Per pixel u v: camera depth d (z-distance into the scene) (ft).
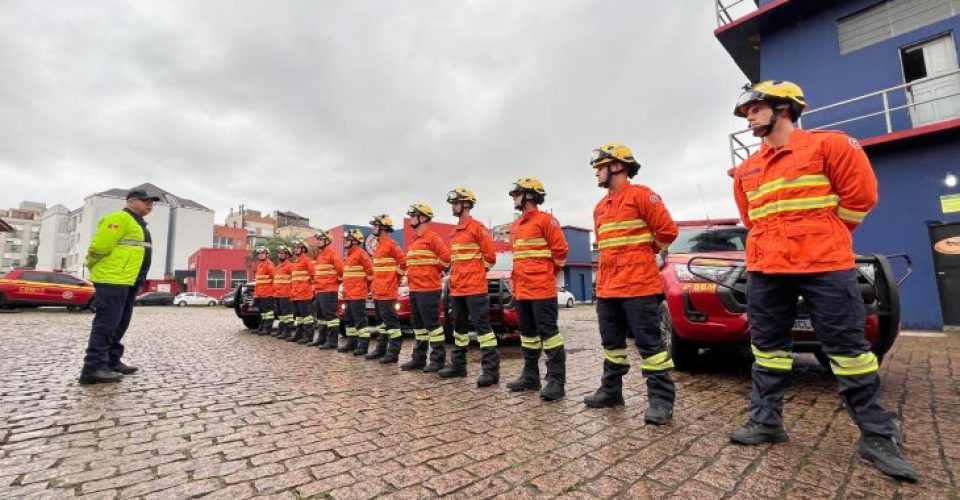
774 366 8.49
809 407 10.52
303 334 25.91
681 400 11.42
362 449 8.43
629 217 10.53
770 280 8.47
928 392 11.68
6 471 7.50
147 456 8.16
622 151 10.81
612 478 6.98
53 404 11.80
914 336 24.02
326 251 23.44
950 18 27.91
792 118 8.32
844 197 7.59
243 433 9.43
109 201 168.76
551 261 12.76
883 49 30.14
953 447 7.90
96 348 14.47
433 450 8.32
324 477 7.20
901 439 8.34
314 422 10.15
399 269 19.10
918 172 27.12
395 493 6.60
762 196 8.46
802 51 33.47
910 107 28.96
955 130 25.25
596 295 11.32
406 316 25.38
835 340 7.57
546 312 12.39
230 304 61.00
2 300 51.85
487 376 14.05
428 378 15.26
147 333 32.27
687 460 7.63
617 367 11.13
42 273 54.60
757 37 37.01
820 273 7.67
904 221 27.37
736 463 7.46
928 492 6.31
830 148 7.68
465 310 15.52
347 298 21.12
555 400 11.93
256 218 230.07
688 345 14.32
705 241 16.97
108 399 12.33
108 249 14.60
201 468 7.61
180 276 151.94
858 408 7.46
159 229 170.60
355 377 15.46
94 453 8.32
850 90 31.24
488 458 7.89
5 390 13.43
